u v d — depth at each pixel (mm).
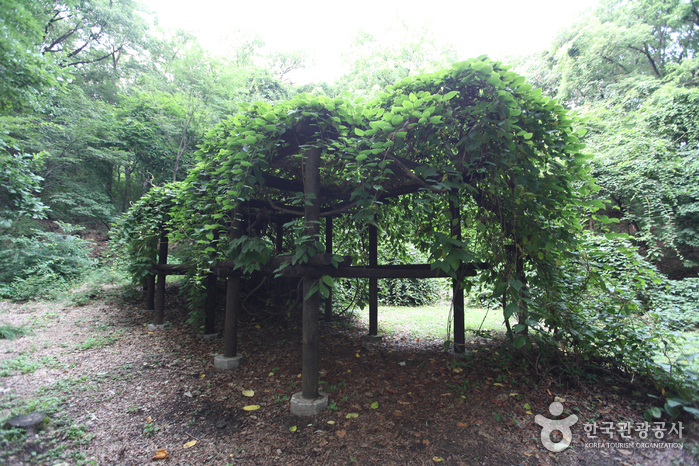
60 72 5602
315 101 2736
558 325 2973
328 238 4945
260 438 2301
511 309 2557
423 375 3227
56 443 2199
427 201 2906
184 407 2732
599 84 11656
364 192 2658
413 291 8375
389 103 2975
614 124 8523
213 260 3795
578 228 3205
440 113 2631
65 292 6926
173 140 12836
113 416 2574
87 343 4172
